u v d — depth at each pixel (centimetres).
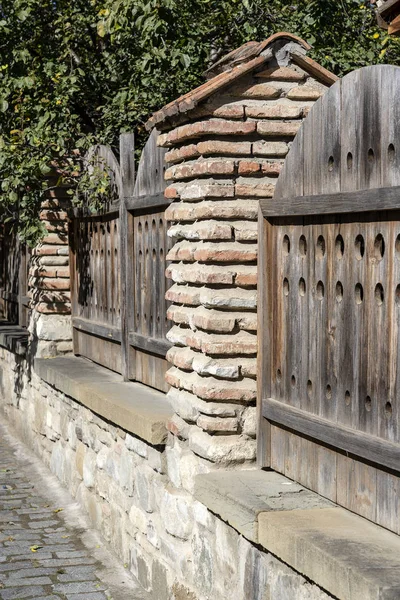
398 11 451
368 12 872
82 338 912
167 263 639
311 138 425
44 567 643
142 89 926
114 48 975
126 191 721
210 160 488
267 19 893
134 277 720
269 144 489
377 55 840
